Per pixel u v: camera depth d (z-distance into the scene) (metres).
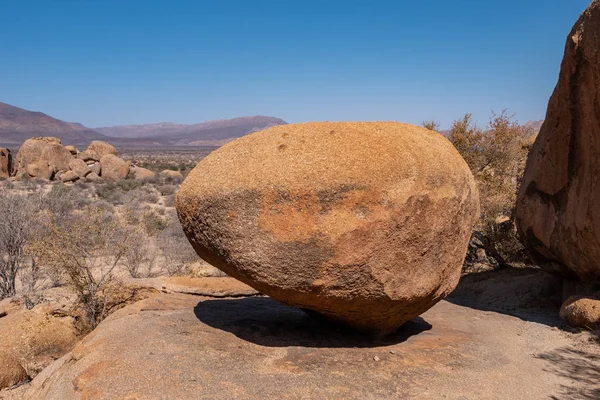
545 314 7.27
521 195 8.05
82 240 8.72
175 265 12.03
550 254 7.53
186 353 4.53
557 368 4.88
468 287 9.59
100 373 4.16
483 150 12.01
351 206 4.17
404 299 4.54
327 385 4.03
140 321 5.52
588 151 6.41
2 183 27.84
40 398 4.62
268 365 4.37
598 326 5.99
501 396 4.12
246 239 4.29
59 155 33.25
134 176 35.88
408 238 4.36
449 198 4.61
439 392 4.06
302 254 4.18
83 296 7.56
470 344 5.33
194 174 4.82
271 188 4.19
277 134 4.69
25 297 8.34
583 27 6.26
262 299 7.37
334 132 4.57
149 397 3.77
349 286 4.31
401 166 4.34
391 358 4.65
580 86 6.36
